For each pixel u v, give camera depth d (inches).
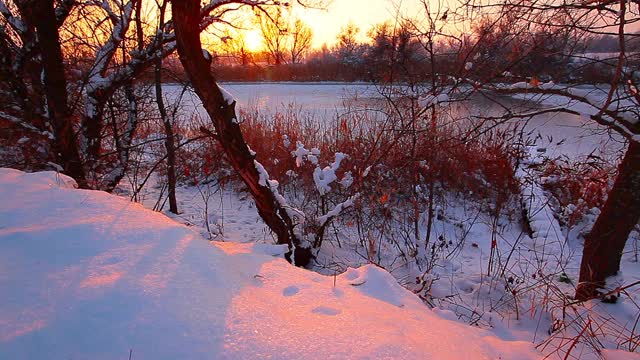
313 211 231.1
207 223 214.4
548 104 150.3
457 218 252.7
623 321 140.1
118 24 221.0
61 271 72.1
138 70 221.5
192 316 64.3
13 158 237.6
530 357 91.8
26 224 91.6
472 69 157.3
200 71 139.3
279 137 288.4
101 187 223.5
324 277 103.6
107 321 60.4
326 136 304.7
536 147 351.3
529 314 144.6
